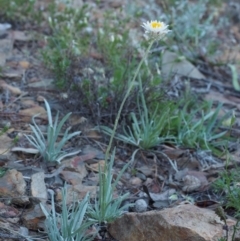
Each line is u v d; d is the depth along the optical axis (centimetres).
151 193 354
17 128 397
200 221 299
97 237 309
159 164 389
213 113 428
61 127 395
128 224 306
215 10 664
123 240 306
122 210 328
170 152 395
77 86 419
